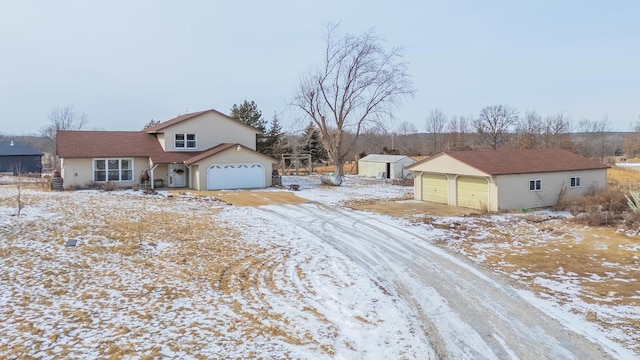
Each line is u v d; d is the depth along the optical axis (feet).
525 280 42.75
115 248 47.88
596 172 92.22
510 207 81.05
